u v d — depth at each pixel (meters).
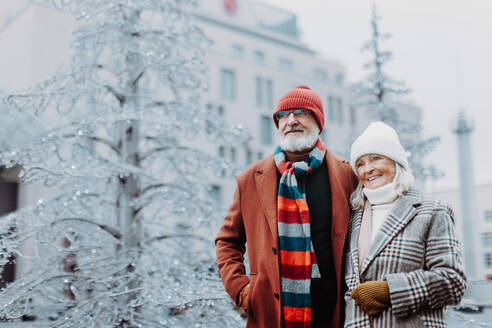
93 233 4.67
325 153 2.62
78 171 4.43
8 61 14.95
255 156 24.42
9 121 8.00
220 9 32.31
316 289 2.29
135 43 5.12
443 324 1.99
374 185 2.25
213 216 5.05
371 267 2.10
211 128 5.21
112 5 4.84
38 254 4.38
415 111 27.27
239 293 2.46
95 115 4.87
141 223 5.11
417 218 2.12
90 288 4.23
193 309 3.84
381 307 1.97
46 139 4.60
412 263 2.04
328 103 28.77
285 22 36.44
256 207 2.53
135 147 5.17
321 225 2.38
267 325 2.30
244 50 28.89
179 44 5.34
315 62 31.72
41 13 14.30
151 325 3.95
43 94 4.68
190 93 5.57
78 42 5.08
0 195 11.33
